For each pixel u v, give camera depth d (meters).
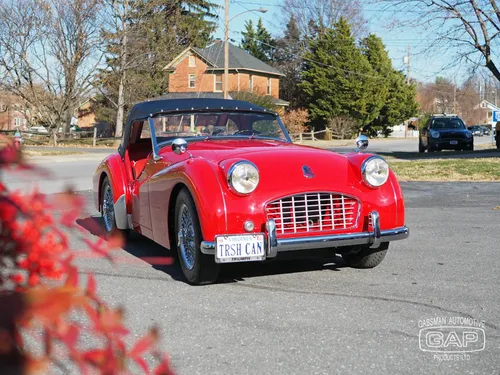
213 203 4.73
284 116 54.62
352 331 3.91
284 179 4.93
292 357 3.48
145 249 6.76
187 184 4.94
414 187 12.70
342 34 58.84
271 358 3.46
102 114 56.44
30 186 1.49
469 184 12.98
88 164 22.83
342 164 5.24
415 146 40.44
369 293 4.80
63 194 1.39
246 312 4.33
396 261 5.96
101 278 5.34
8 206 1.23
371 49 63.03
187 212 5.12
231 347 3.64
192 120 6.38
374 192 5.17
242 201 4.78
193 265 5.00
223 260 4.68
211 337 3.81
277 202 4.87
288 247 4.79
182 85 54.09
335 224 5.05
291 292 4.86
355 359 3.45
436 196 11.21
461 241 6.96
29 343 3.32
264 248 4.77
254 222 4.79
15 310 1.08
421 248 6.58
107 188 7.24
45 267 1.26
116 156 6.99
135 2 40.59
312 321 4.12
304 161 5.15
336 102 57.84
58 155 28.33
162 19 50.94
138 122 6.64
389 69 63.38
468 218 8.64
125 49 40.69
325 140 54.22
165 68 52.34
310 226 4.95
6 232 1.22
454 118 26.02
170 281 5.25
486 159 18.06
